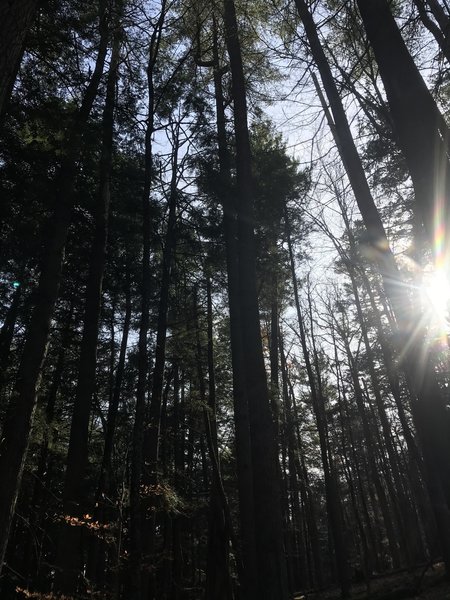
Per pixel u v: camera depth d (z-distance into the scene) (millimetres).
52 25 9219
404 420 19344
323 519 45094
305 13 6715
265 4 8203
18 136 10227
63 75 9961
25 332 13750
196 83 10852
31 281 13531
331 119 6898
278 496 6383
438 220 3643
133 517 6766
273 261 15367
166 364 20406
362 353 25250
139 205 11891
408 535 23516
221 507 11172
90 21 9289
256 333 7250
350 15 6129
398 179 12875
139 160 11609
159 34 8742
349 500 47250
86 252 13523
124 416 17828
